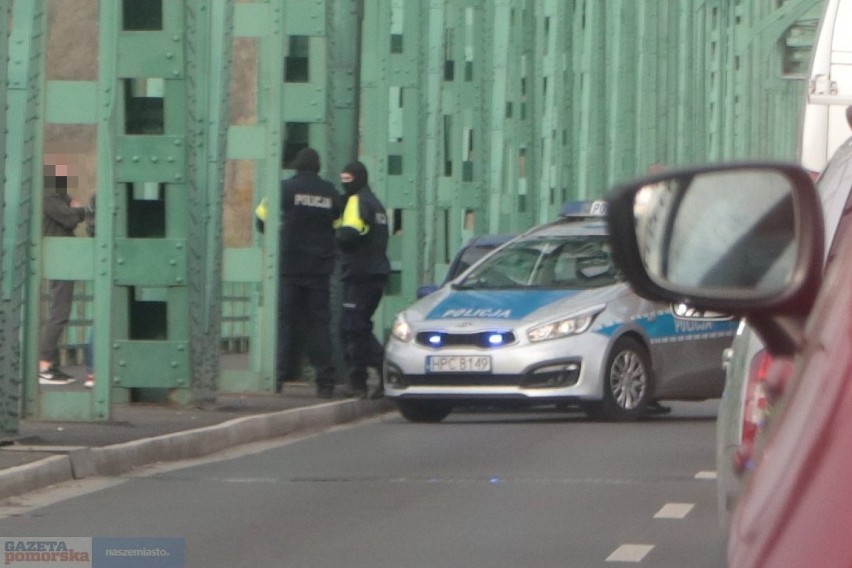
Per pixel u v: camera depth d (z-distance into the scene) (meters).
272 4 42.28
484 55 66.06
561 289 38.56
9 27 29.09
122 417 34.59
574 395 37.06
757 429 11.48
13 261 29.16
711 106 154.50
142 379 37.16
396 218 56.66
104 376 33.09
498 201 69.12
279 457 30.59
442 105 60.38
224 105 38.81
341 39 46.47
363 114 55.16
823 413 5.30
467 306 38.16
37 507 23.48
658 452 30.80
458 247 63.97
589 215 43.25
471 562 19.08
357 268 41.53
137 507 23.55
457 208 63.62
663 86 112.69
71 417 33.16
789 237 6.40
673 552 19.75
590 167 90.94
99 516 22.66
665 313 38.91
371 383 47.47
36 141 33.81
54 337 44.31
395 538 20.78
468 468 28.38
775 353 6.20
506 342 37.12
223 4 39.00
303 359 46.38
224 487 25.86
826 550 4.93
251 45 61.78
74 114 33.50
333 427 38.00
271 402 39.59
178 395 37.12
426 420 39.50
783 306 6.16
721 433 13.55
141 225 37.53
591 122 90.62
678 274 6.41
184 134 36.56
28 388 33.28
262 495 24.91
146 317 37.81
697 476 26.98
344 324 41.84
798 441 5.43
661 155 111.56
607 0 101.12
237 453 31.56
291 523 22.03
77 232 56.22
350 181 41.62
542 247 39.97
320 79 44.31
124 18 36.66
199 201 37.12
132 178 36.66
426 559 19.28
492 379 37.19
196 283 36.97
